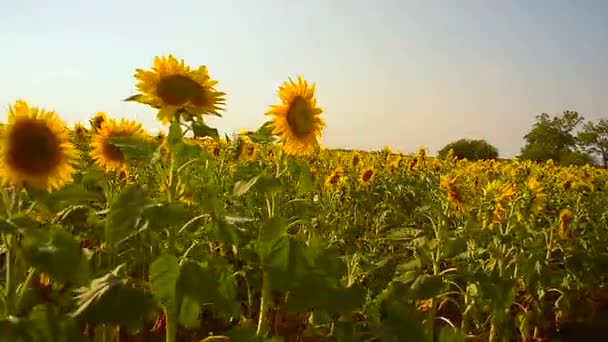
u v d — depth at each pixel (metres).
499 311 5.57
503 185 7.38
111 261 4.26
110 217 3.09
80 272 2.78
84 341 2.69
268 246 3.50
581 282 8.02
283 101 4.39
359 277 4.96
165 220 3.06
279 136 4.39
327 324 4.39
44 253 2.72
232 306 3.27
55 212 3.65
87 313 2.77
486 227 6.79
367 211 9.84
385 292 4.32
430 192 10.60
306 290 3.41
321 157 14.23
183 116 3.81
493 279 5.63
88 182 4.90
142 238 4.29
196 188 3.67
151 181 5.61
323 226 7.69
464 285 7.58
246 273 4.86
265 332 3.69
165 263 3.05
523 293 8.39
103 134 5.15
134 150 3.67
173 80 3.74
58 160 3.46
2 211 3.18
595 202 12.48
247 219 3.76
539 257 6.86
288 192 6.96
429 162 17.73
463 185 10.99
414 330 3.52
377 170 12.91
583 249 8.57
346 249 7.77
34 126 3.38
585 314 7.60
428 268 7.31
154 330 5.48
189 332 5.77
